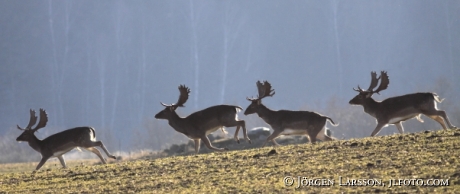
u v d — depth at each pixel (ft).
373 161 219.00
